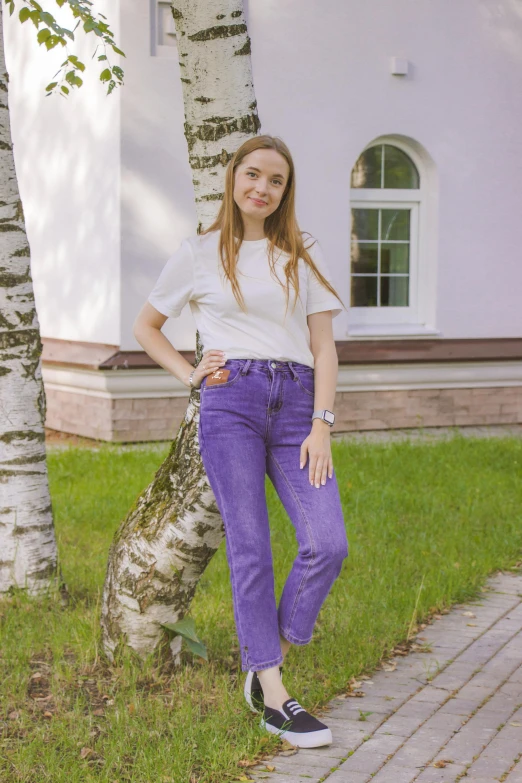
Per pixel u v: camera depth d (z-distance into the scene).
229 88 3.59
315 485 3.09
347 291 10.15
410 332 10.38
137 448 8.80
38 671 3.77
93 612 4.27
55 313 10.35
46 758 2.99
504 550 5.74
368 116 10.05
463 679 3.84
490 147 10.65
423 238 10.58
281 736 3.18
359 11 9.91
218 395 3.08
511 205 10.81
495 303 10.84
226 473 3.07
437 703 3.59
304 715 3.19
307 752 3.15
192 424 3.55
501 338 10.87
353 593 4.77
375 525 6.16
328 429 3.12
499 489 7.23
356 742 3.24
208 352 3.11
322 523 3.06
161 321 3.27
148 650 3.74
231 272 3.09
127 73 8.93
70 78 5.29
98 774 2.96
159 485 3.71
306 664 3.85
